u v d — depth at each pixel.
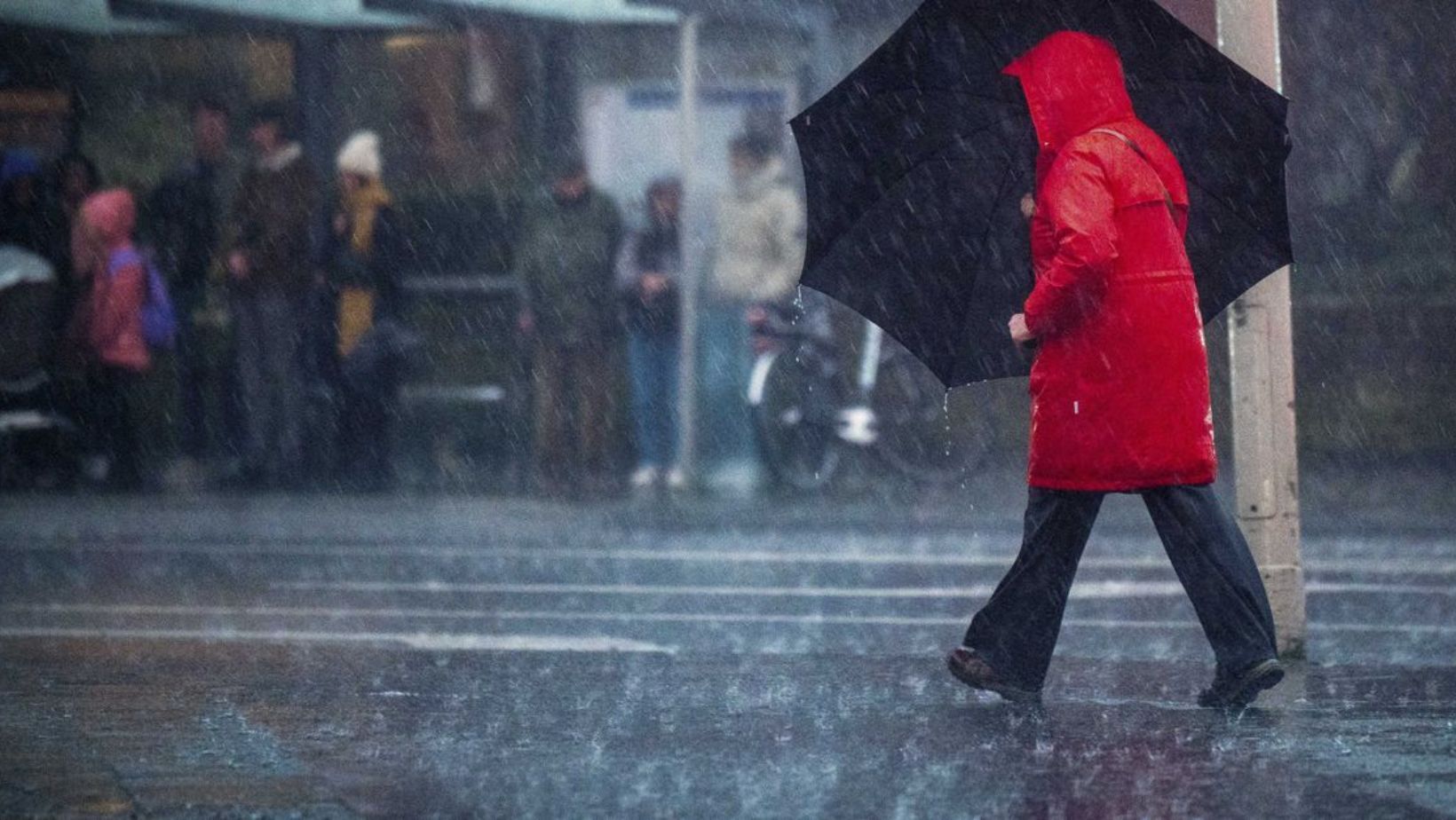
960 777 9.55
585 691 12.29
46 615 16.55
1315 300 30.59
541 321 27.59
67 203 28.62
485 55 30.34
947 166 11.55
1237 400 13.34
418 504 27.00
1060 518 11.31
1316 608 16.64
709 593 17.84
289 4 28.64
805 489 28.05
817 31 30.06
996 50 11.29
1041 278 10.98
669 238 28.02
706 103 30.52
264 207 27.88
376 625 15.86
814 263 11.62
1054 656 13.81
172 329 28.97
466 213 30.47
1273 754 10.07
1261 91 11.15
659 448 28.59
